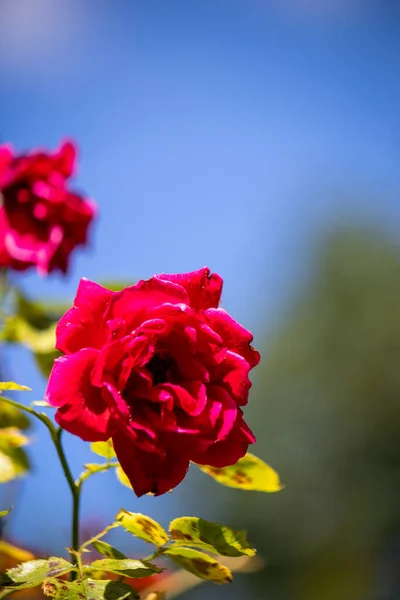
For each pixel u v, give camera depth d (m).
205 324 0.50
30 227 0.78
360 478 3.27
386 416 3.39
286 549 3.01
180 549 0.53
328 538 3.04
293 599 2.84
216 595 1.27
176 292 0.50
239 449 0.51
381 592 2.78
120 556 0.52
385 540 3.12
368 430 3.35
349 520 3.16
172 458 0.50
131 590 0.49
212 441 0.49
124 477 0.55
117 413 0.48
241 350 0.52
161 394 0.49
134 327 0.50
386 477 3.27
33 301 0.72
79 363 0.49
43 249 0.78
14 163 0.80
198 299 0.52
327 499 3.21
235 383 0.51
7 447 0.64
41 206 0.78
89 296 0.50
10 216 0.78
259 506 3.06
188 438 0.49
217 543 0.52
